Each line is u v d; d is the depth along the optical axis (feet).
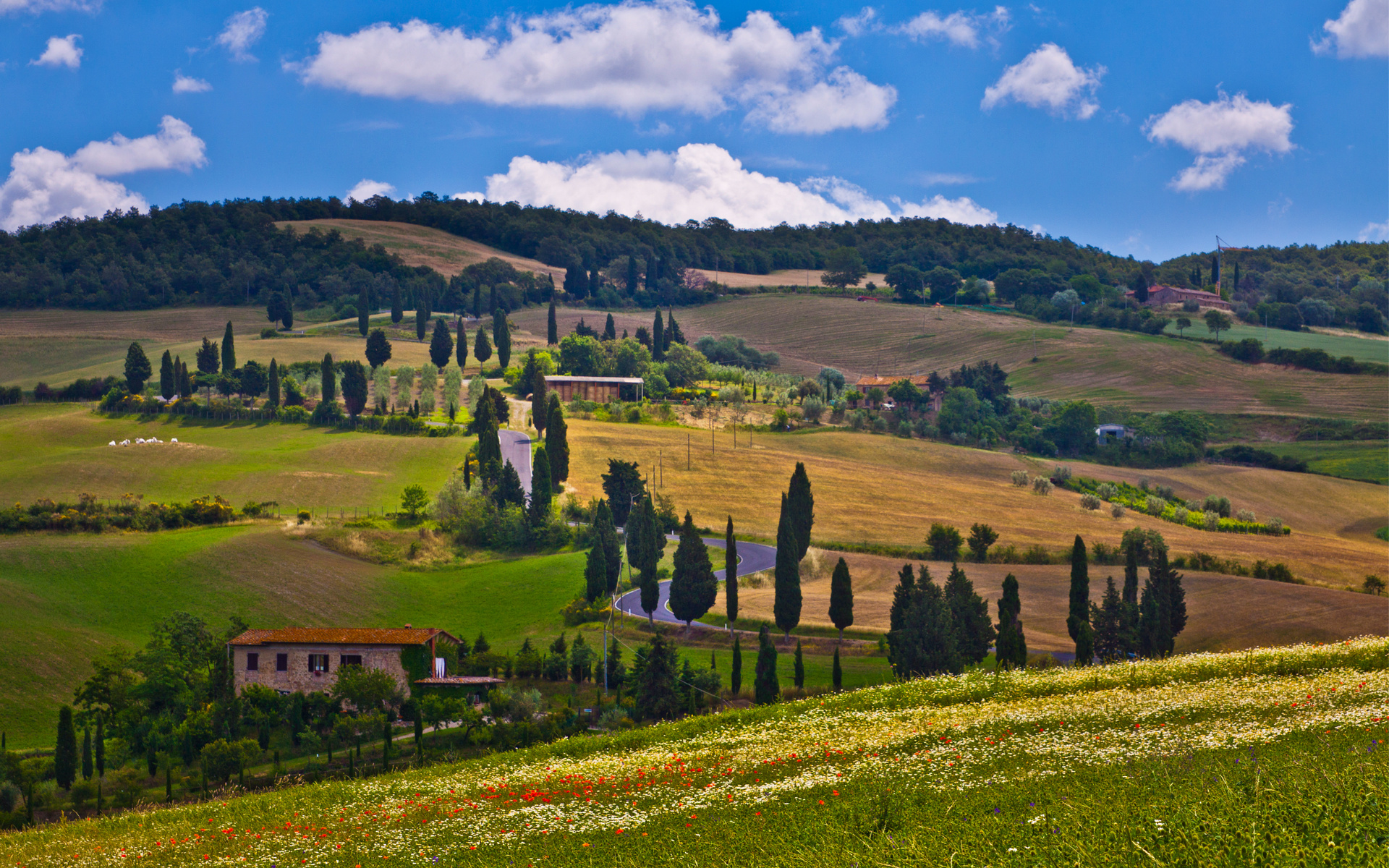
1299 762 49.85
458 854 65.62
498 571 427.74
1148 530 466.29
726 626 357.41
